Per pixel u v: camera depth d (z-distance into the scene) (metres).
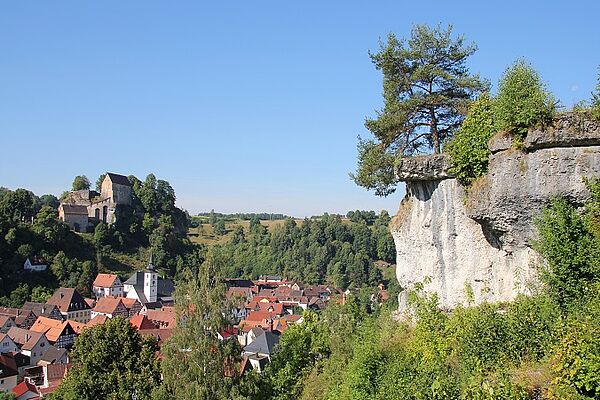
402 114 21.38
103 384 28.56
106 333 30.48
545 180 13.49
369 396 15.92
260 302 113.31
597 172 12.76
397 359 16.17
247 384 27.61
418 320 17.27
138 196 155.88
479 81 21.62
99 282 114.75
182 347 27.52
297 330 32.38
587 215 13.05
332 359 26.98
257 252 170.62
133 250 137.25
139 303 106.88
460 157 15.82
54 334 77.25
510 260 15.35
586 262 12.80
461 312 15.11
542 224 13.73
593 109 12.83
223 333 29.56
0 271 101.50
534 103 13.56
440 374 13.35
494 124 15.12
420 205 18.84
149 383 28.38
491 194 14.69
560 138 13.12
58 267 110.50
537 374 11.30
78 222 136.25
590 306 11.75
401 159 18.41
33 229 114.44
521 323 12.88
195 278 30.42
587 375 10.13
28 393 52.00
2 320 82.88
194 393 25.53
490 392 11.02
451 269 17.39
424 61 22.20
